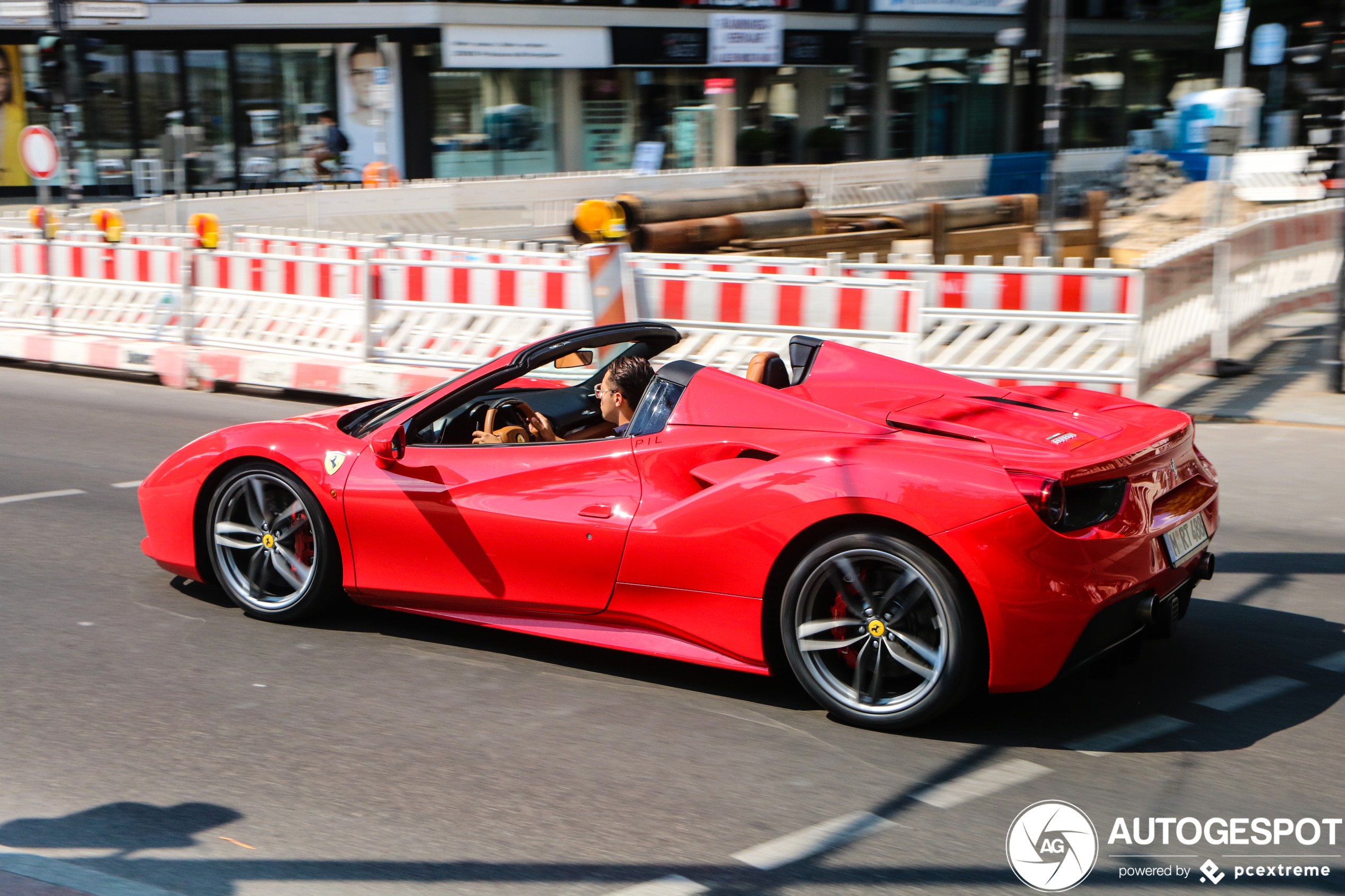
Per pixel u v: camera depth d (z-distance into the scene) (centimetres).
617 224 1208
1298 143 3331
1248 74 4122
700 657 427
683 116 3166
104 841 326
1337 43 1123
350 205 2023
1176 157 2872
